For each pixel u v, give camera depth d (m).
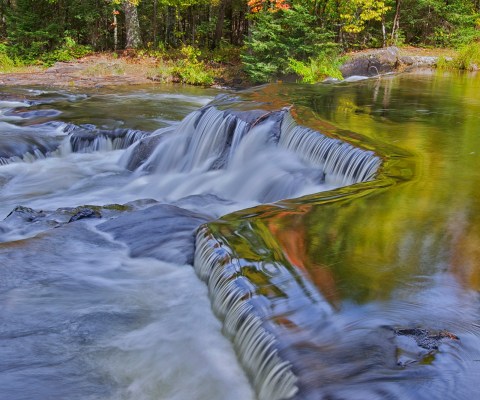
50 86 19.30
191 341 3.79
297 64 18.83
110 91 18.77
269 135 8.89
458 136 7.77
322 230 4.39
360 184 5.57
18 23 26.16
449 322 3.14
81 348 3.85
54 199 8.62
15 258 5.02
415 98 11.80
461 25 25.20
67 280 4.75
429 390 2.54
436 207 4.85
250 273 3.81
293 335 3.09
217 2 25.91
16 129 11.92
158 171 10.04
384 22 25.12
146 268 4.99
